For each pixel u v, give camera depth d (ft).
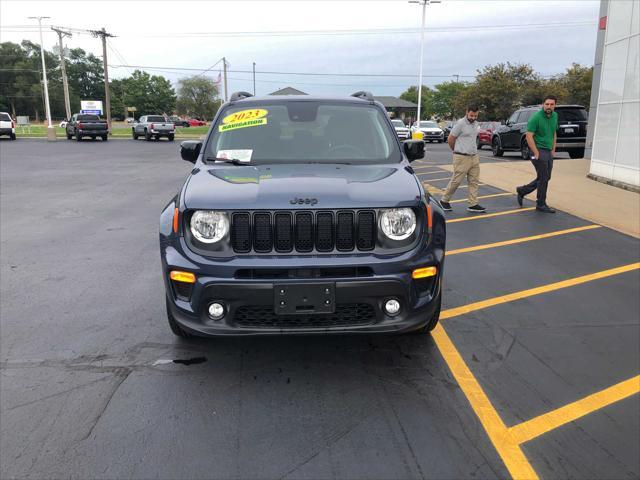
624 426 9.84
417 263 10.90
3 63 389.39
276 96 16.35
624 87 36.60
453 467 8.71
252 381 11.47
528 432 9.65
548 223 26.48
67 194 38.55
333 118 15.17
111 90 428.97
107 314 15.25
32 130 183.11
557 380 11.48
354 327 10.70
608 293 16.71
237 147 14.30
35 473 8.57
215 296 10.53
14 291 17.22
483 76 146.00
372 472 8.59
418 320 11.11
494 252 21.47
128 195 38.09
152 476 8.52
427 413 10.25
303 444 9.31
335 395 10.90
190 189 11.60
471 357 12.52
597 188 36.63
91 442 9.36
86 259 21.04
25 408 10.42
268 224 10.66
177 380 11.51
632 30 35.45
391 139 14.79
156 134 121.90
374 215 10.75
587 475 8.52
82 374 11.78
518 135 65.16
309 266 10.41
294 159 13.87
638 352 12.76
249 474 8.55
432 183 42.60
